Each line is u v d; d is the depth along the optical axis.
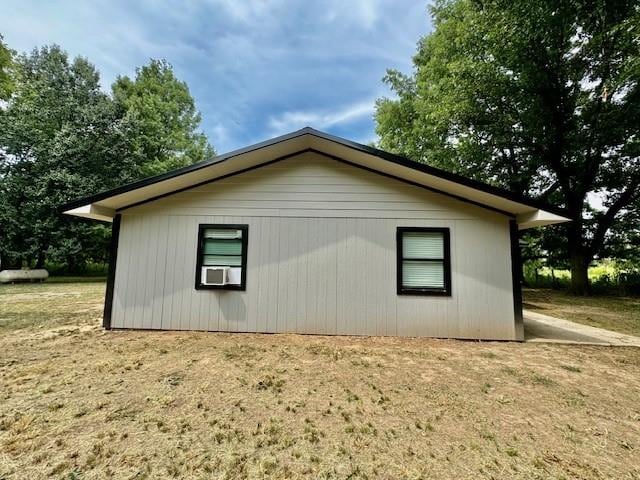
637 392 3.46
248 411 2.92
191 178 5.92
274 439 2.47
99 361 4.19
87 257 19.42
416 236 6.00
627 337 6.01
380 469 2.13
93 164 17.14
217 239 6.25
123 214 6.29
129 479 1.99
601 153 12.94
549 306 10.66
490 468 2.16
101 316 7.17
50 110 16.78
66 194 15.88
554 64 11.88
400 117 20.41
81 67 18.27
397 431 2.62
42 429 2.54
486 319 5.70
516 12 10.62
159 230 6.24
